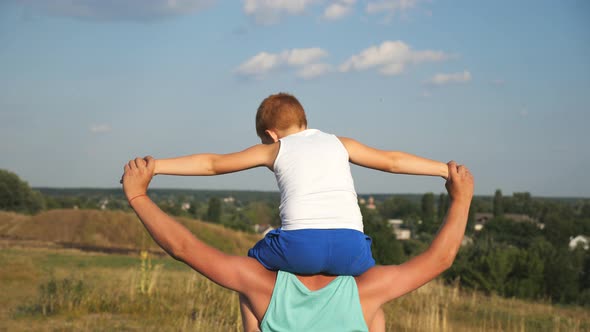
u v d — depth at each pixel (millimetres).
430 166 2758
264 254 2525
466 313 11969
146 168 2584
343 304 2457
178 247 2510
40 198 83625
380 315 2654
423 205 111562
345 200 2527
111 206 106750
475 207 97375
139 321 9180
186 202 178750
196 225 38438
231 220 92375
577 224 58188
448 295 14078
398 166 2730
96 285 12227
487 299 17094
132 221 42688
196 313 9305
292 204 2486
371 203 153375
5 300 11445
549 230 54688
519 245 52156
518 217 93125
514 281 20047
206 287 11578
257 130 2893
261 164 2682
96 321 9172
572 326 11188
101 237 40281
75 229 41344
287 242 2426
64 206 97688
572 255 22219
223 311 9672
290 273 2486
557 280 20000
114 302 10383
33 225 41781
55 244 35562
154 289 11625
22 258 20906
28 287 13758
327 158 2590
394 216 125438
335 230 2439
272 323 2451
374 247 21766
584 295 19875
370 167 2742
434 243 2672
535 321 11781
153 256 29531
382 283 2543
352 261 2461
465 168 2783
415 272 2600
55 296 10609
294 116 2801
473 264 20906
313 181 2516
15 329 8500
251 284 2502
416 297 12656
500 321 11273
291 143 2652
